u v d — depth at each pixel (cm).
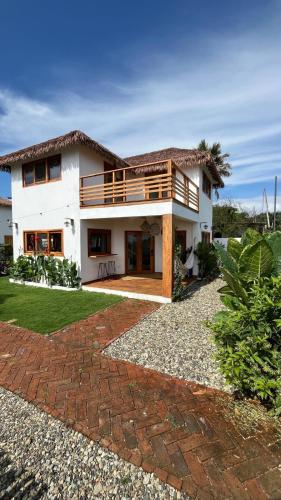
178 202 933
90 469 245
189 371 420
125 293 938
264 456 256
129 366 439
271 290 304
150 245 1412
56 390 371
